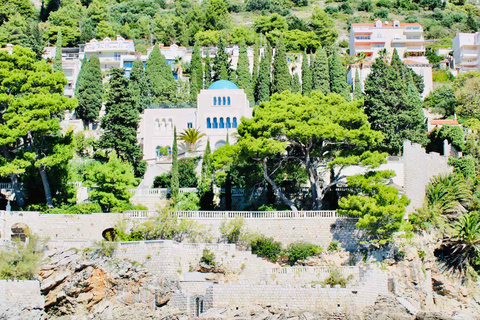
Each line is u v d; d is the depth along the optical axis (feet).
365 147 301.02
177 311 238.48
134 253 251.39
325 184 315.37
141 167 356.59
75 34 626.64
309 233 273.33
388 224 261.03
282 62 437.58
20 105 290.35
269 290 237.86
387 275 257.75
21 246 247.09
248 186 303.68
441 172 310.24
